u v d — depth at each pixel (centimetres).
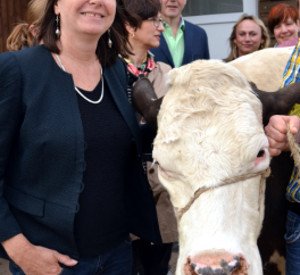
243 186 185
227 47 623
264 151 189
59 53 212
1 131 196
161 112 208
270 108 206
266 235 245
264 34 488
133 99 236
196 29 439
